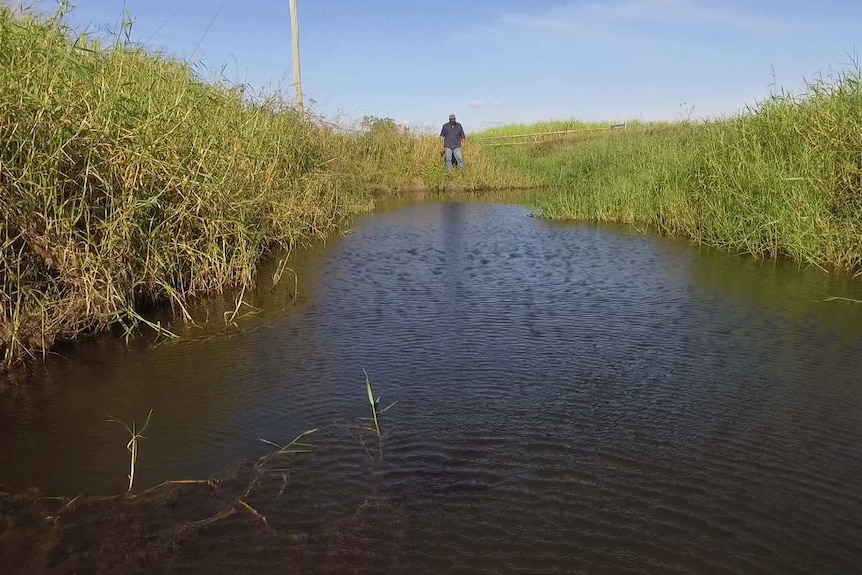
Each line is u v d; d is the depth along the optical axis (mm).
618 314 5117
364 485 2664
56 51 4547
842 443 3031
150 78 5879
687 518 2443
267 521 2416
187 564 2174
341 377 3828
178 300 4934
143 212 4949
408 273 6676
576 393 3600
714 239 8477
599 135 23484
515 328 4750
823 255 6809
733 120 9367
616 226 10500
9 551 2229
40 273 4242
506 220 11383
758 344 4383
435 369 3951
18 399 3477
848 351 4223
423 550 2248
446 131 18250
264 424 3221
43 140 4199
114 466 2816
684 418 3291
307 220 9148
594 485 2668
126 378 3793
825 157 7105
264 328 4758
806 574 2143
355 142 17812
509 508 2502
